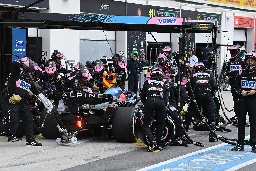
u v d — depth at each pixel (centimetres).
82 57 5012
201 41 6662
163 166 2148
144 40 5759
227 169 2111
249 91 2480
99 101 2667
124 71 3559
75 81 2823
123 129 2659
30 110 2636
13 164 2161
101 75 3094
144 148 2575
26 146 2592
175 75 2955
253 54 2475
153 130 2578
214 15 7050
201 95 2912
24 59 2578
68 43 4625
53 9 4388
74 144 2631
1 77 3266
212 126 2881
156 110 2480
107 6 5156
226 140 2764
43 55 4225
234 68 2533
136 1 5578
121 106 2789
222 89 6147
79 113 2744
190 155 2409
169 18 2900
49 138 2838
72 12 4638
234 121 3475
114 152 2456
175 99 2816
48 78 3000
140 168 2100
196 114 2972
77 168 2091
